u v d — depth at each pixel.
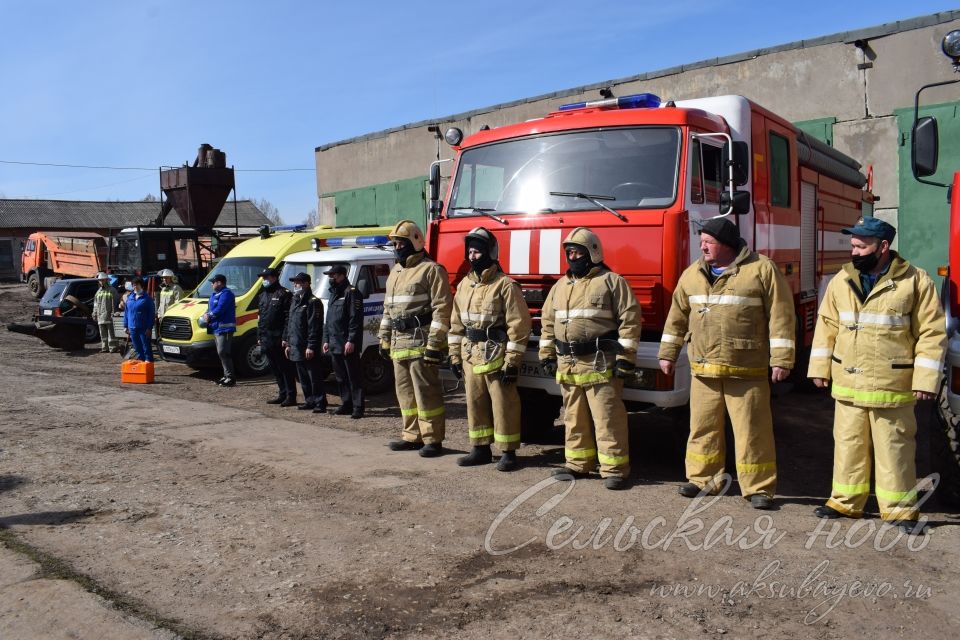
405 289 7.11
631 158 6.23
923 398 4.72
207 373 13.88
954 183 5.67
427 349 6.86
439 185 7.52
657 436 8.27
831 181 9.52
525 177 6.77
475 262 6.45
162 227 20.50
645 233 5.95
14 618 3.75
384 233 14.81
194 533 5.04
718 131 6.41
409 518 5.29
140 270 19.59
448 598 3.98
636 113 6.29
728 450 6.07
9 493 6.02
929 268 14.85
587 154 6.47
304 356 9.70
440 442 7.21
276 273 10.20
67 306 17.27
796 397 10.09
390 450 7.44
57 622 3.71
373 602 3.94
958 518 5.25
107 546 4.80
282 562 4.50
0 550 4.71
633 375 5.82
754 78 16.86
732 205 6.11
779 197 7.55
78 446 7.65
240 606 3.90
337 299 9.33
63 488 6.15
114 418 9.12
